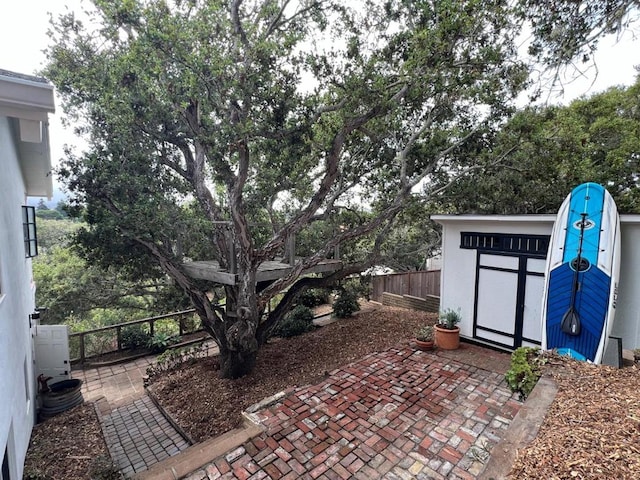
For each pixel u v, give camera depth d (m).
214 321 6.82
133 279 8.20
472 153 7.82
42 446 4.54
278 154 5.92
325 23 6.16
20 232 5.09
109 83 5.85
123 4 4.80
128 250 7.02
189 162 7.85
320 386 5.12
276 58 5.12
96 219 6.38
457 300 7.16
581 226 5.20
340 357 6.82
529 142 7.11
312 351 7.42
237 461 3.54
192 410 5.58
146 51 4.97
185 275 7.11
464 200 8.70
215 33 5.20
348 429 4.04
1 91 2.63
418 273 10.76
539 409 2.75
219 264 7.16
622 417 2.53
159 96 5.66
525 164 7.56
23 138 3.19
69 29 6.22
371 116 5.68
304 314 9.20
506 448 2.31
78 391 5.91
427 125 7.32
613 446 2.21
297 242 9.91
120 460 4.53
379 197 9.10
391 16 6.02
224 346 6.69
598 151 8.09
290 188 7.59
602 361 4.74
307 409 4.50
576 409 2.70
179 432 5.13
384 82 5.30
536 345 5.93
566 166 7.65
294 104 5.33
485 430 3.96
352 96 5.25
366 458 3.54
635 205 7.60
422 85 5.38
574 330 5.04
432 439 3.81
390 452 3.62
